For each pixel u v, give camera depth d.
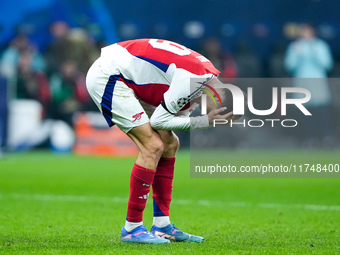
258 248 15.70
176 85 16.11
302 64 61.78
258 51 71.69
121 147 57.81
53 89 58.38
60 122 58.53
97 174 40.69
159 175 17.31
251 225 20.81
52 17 64.75
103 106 16.75
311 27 63.56
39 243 16.42
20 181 35.97
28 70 58.03
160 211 17.36
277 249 15.52
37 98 57.81
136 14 71.38
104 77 16.62
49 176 39.06
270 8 72.75
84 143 58.19
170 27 71.94
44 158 53.28
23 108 56.34
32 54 58.56
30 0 63.91
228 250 15.29
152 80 16.45
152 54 16.39
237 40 72.31
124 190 32.41
